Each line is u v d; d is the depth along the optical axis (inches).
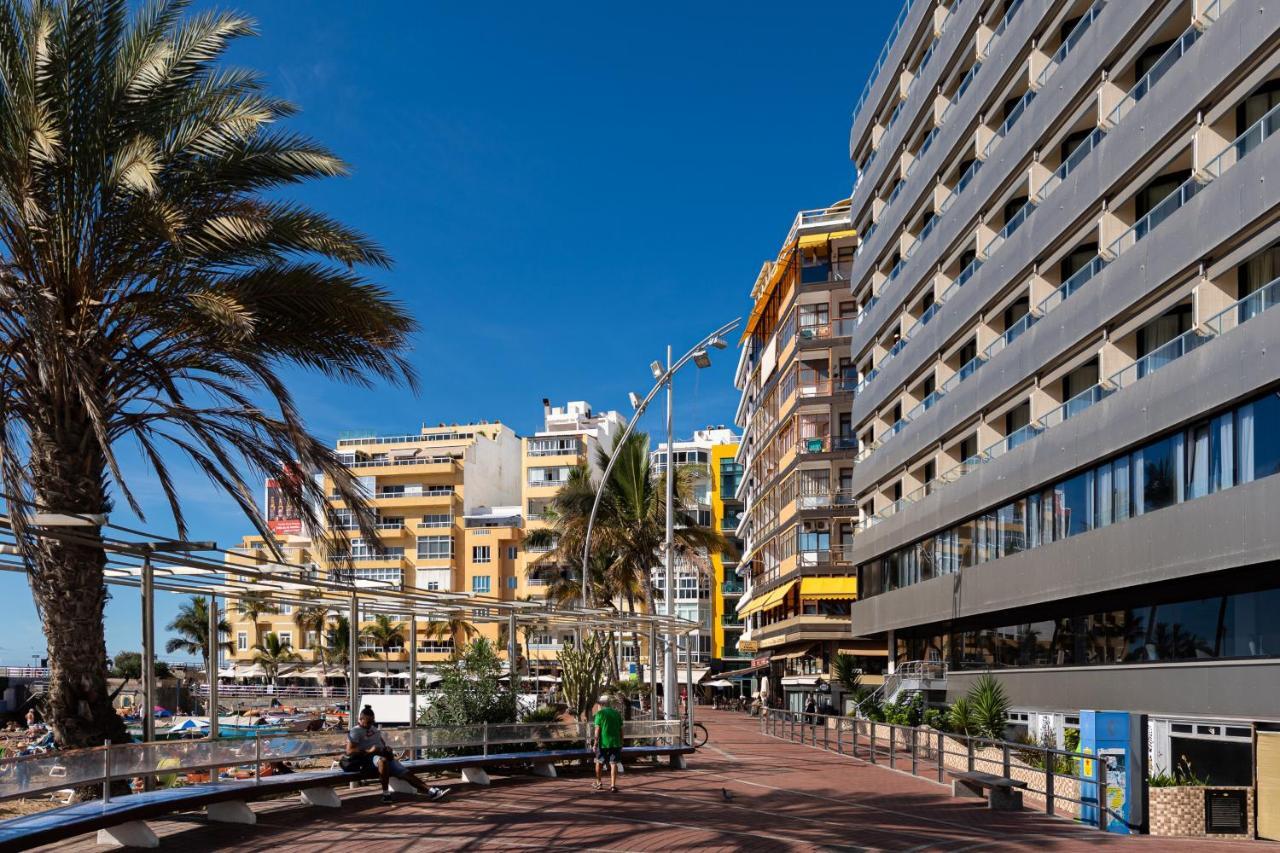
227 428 537.0
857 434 1860.2
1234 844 543.2
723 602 3572.8
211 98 508.1
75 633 470.3
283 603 713.0
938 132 1439.5
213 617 569.3
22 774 368.2
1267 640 750.5
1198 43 808.3
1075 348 1012.5
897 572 1596.9
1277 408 711.7
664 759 877.2
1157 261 854.5
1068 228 1024.9
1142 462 887.1
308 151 528.1
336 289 522.9
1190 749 818.8
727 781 732.0
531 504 3597.4
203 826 467.2
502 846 431.5
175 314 510.0
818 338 2032.5
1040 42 1131.3
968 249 1360.7
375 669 3166.8
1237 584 789.2
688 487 1712.6
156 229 474.0
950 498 1325.0
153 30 492.7
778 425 2241.6
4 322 467.5
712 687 3161.9
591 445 3833.7
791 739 1248.2
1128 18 919.7
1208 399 775.1
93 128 469.4
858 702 1448.1
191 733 1206.3
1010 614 1228.5
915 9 1568.7
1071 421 997.8
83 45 460.4
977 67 1315.2
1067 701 1037.8
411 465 3622.0
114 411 501.7
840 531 1961.1
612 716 664.4
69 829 361.4
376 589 637.9
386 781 574.9
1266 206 712.4
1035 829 553.3
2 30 450.0
